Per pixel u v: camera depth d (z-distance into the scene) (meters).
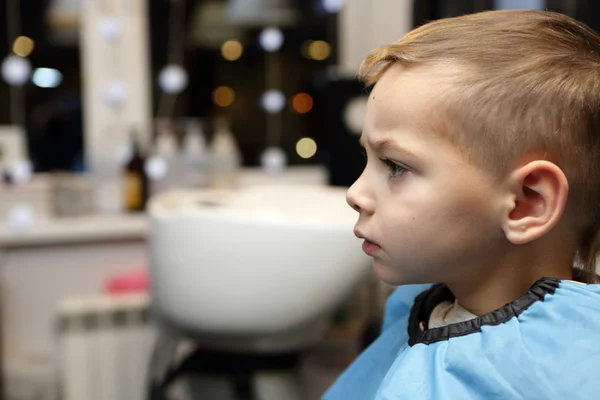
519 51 0.49
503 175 0.48
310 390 1.78
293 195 1.46
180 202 1.36
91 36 1.94
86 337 1.69
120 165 1.98
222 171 1.96
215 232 1.19
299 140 2.15
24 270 1.86
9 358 1.86
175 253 1.22
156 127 1.97
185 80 2.03
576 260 0.55
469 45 0.49
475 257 0.50
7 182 1.88
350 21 2.11
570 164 0.49
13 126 1.94
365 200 0.52
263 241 1.19
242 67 2.09
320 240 1.20
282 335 1.26
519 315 0.49
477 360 0.48
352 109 1.73
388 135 0.50
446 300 0.58
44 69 1.92
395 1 1.93
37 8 1.89
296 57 2.12
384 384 0.52
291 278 1.21
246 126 2.12
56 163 1.97
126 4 1.96
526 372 0.46
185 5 2.01
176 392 1.79
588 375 0.46
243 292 1.21
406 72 0.50
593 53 0.51
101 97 1.96
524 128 0.47
